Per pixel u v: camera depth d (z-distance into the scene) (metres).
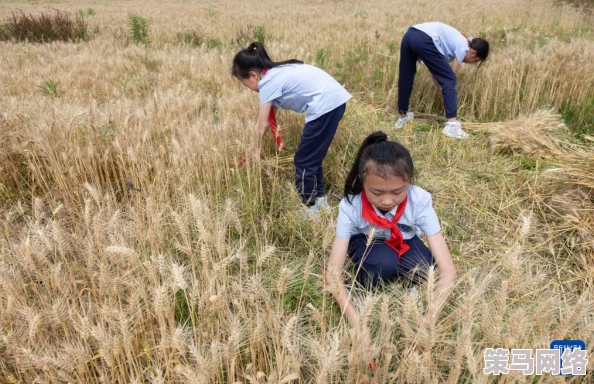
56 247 2.38
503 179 3.80
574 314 1.57
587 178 3.32
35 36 10.61
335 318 2.26
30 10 17.58
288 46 6.84
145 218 2.94
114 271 2.30
